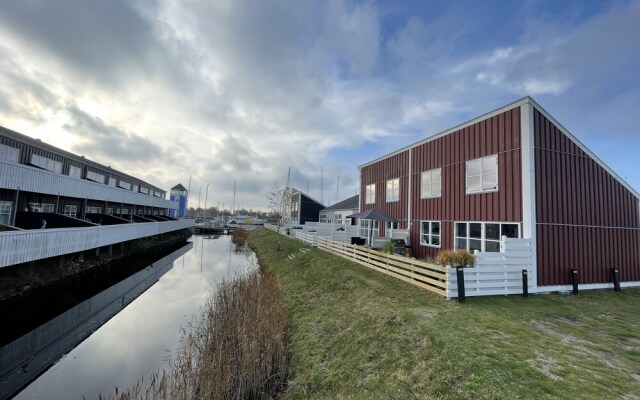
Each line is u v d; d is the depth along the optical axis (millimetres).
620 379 4090
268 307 9141
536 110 9883
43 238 12484
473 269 8414
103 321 10688
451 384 4148
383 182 18609
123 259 21797
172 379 6145
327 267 13688
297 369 6211
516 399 3613
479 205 11367
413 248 15219
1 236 10336
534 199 9484
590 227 10531
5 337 9305
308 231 27531
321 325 7922
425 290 8969
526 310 7336
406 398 4211
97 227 17047
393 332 6102
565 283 9758
